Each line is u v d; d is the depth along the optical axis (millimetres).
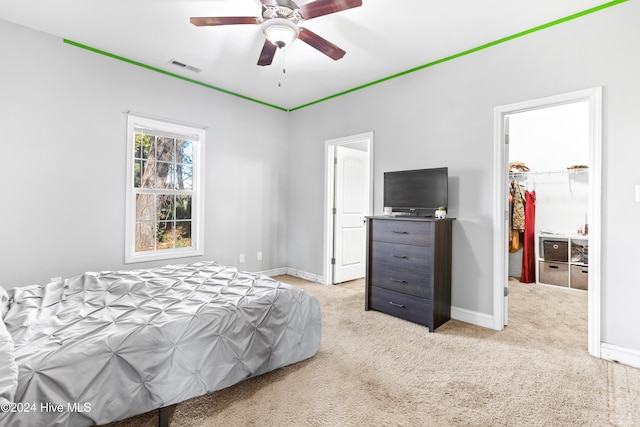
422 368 2119
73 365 1230
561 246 4305
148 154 3531
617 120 2219
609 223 2246
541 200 4758
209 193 3975
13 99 2637
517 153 5004
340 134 4168
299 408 1684
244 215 4355
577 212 4488
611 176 2238
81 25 2648
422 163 3326
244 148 4340
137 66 3320
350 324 2910
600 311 2277
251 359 1794
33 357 1197
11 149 2635
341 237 4504
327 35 2740
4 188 2613
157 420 1593
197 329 1593
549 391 1858
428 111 3275
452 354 2324
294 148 4816
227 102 4129
